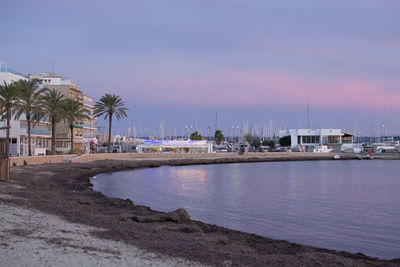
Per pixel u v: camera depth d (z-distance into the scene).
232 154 130.12
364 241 22.28
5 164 31.62
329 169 95.19
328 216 30.53
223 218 28.09
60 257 10.59
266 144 179.75
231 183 57.47
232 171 84.25
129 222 17.19
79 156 77.00
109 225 15.70
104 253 11.27
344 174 79.25
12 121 73.81
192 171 81.06
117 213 21.11
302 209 33.84
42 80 103.56
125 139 154.25
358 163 123.88
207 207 33.31
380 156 146.12
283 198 41.44
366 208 35.38
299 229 25.16
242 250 13.09
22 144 75.31
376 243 21.88
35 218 16.05
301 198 41.72
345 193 47.34
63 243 12.14
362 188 53.53
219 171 83.31
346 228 25.89
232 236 18.70
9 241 11.92
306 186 55.16
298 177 70.75
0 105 55.34
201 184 54.81
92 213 19.86
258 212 31.47
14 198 21.55
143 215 21.33
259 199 40.06
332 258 12.40
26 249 11.16
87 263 10.20
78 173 60.28
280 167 101.06
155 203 34.84
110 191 43.47
